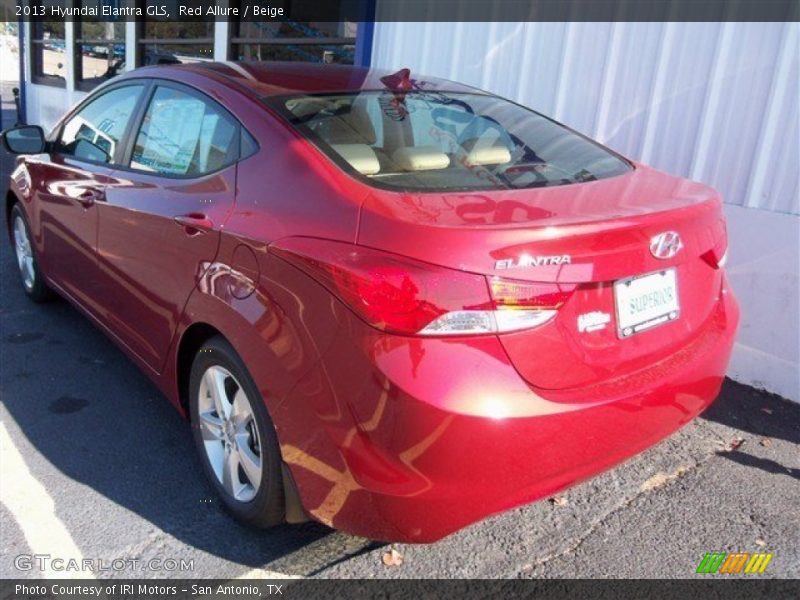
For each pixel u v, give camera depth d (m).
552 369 2.07
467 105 3.12
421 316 1.93
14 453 3.14
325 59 6.92
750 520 2.82
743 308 3.93
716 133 4.05
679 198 2.48
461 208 2.14
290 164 2.45
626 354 2.26
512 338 1.99
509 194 2.31
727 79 3.97
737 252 3.92
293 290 2.20
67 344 4.26
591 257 2.08
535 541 2.69
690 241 2.38
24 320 4.59
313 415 2.13
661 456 3.24
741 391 3.89
